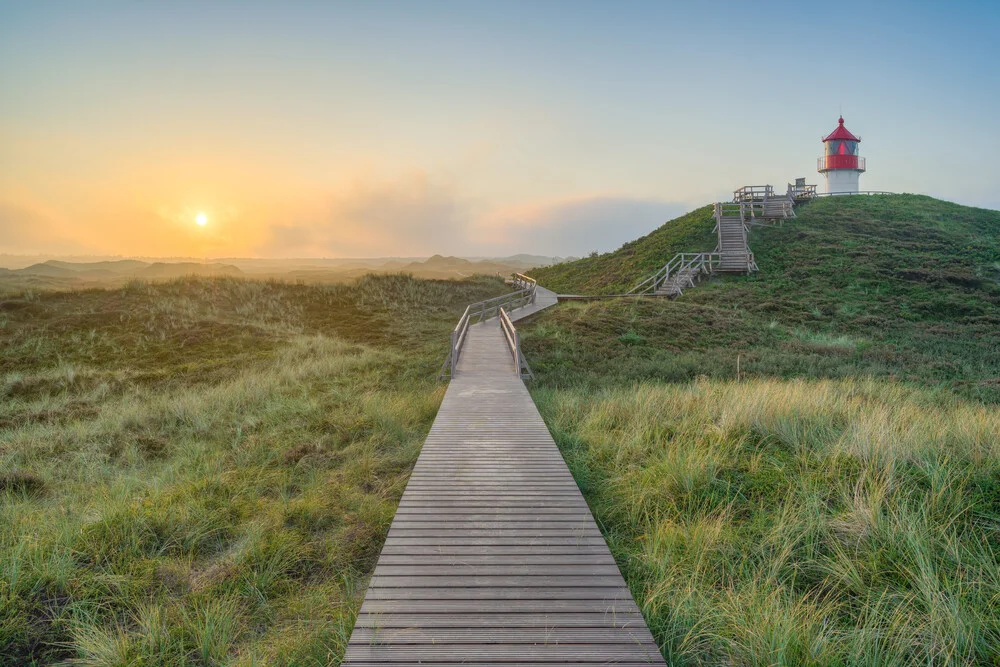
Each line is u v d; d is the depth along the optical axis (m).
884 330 20.75
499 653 3.39
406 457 8.18
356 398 11.98
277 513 6.14
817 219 36.81
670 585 4.42
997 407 10.45
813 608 4.12
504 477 6.45
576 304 26.52
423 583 4.18
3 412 11.67
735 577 4.70
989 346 18.30
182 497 6.52
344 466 7.83
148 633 4.04
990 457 6.25
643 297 26.19
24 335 18.47
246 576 4.91
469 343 18.80
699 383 12.72
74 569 4.82
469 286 35.03
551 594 4.05
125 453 8.77
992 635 3.73
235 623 4.31
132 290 24.08
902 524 5.00
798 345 18.52
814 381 13.09
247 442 9.03
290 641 4.09
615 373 15.03
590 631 3.62
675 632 3.87
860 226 35.19
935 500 5.41
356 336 22.16
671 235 37.16
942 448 6.61
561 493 5.97
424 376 14.48
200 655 3.96
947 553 4.67
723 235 33.53
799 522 5.29
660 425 8.77
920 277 26.64
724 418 8.27
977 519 5.18
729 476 6.62
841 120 49.47
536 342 18.66
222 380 14.62
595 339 19.16
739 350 18.00
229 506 6.34
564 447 8.34
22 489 7.09
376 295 29.28
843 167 48.75
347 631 3.98
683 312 22.53
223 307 24.42
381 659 3.34
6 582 4.50
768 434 7.91
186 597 4.63
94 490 7.04
